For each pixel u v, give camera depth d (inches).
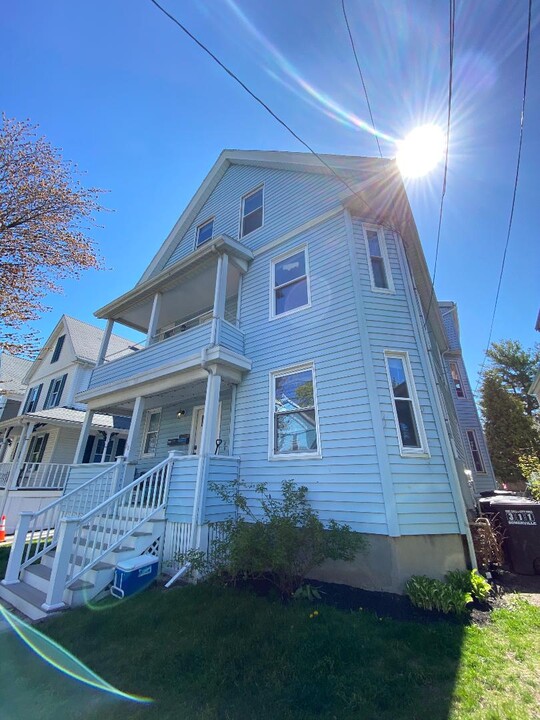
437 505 202.4
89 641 137.0
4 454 699.4
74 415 574.9
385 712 92.8
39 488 484.1
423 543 191.6
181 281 357.1
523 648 122.3
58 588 175.0
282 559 163.2
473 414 556.7
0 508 450.3
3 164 307.9
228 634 135.2
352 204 287.6
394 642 126.8
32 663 124.7
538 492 329.1
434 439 221.5
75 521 190.5
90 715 95.5
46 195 322.3
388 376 233.1
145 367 328.2
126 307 412.5
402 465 208.1
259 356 296.0
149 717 93.4
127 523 239.0
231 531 191.8
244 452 271.1
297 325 280.2
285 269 315.6
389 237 291.3
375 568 188.9
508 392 836.6
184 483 242.2
